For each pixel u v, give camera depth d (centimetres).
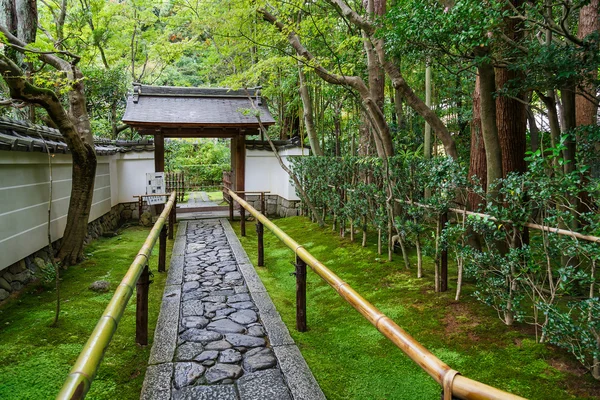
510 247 256
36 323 314
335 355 270
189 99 937
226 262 524
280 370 247
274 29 534
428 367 147
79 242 494
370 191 473
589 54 273
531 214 248
